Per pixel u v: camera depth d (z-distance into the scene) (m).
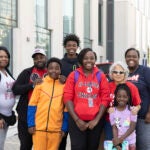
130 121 5.91
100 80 5.93
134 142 5.98
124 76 6.09
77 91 5.86
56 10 19.22
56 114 6.04
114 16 32.53
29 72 6.54
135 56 6.27
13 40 15.48
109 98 5.98
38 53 6.52
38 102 6.14
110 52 32.28
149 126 6.23
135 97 6.03
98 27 28.88
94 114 5.79
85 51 5.94
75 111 5.84
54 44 19.06
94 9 26.11
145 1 44.88
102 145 6.32
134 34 37.19
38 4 17.62
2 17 14.75
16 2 15.68
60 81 6.16
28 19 16.31
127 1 32.62
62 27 20.02
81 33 23.00
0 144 6.11
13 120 6.26
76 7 22.20
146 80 6.19
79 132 5.84
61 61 6.68
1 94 6.04
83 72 5.94
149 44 47.88
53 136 6.08
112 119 5.91
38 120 6.10
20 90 6.26
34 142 6.18
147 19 46.28
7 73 6.31
